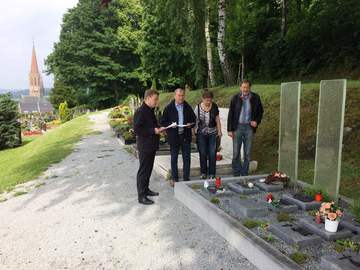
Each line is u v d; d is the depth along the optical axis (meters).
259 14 21.14
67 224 5.31
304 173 7.12
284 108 6.45
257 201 5.29
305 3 20.25
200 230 4.87
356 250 3.65
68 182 7.85
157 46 32.06
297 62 16.98
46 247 4.55
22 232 5.07
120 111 25.89
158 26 31.27
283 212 4.90
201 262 4.00
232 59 22.48
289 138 6.30
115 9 42.78
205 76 25.94
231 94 14.06
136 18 43.69
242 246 4.10
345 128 7.88
